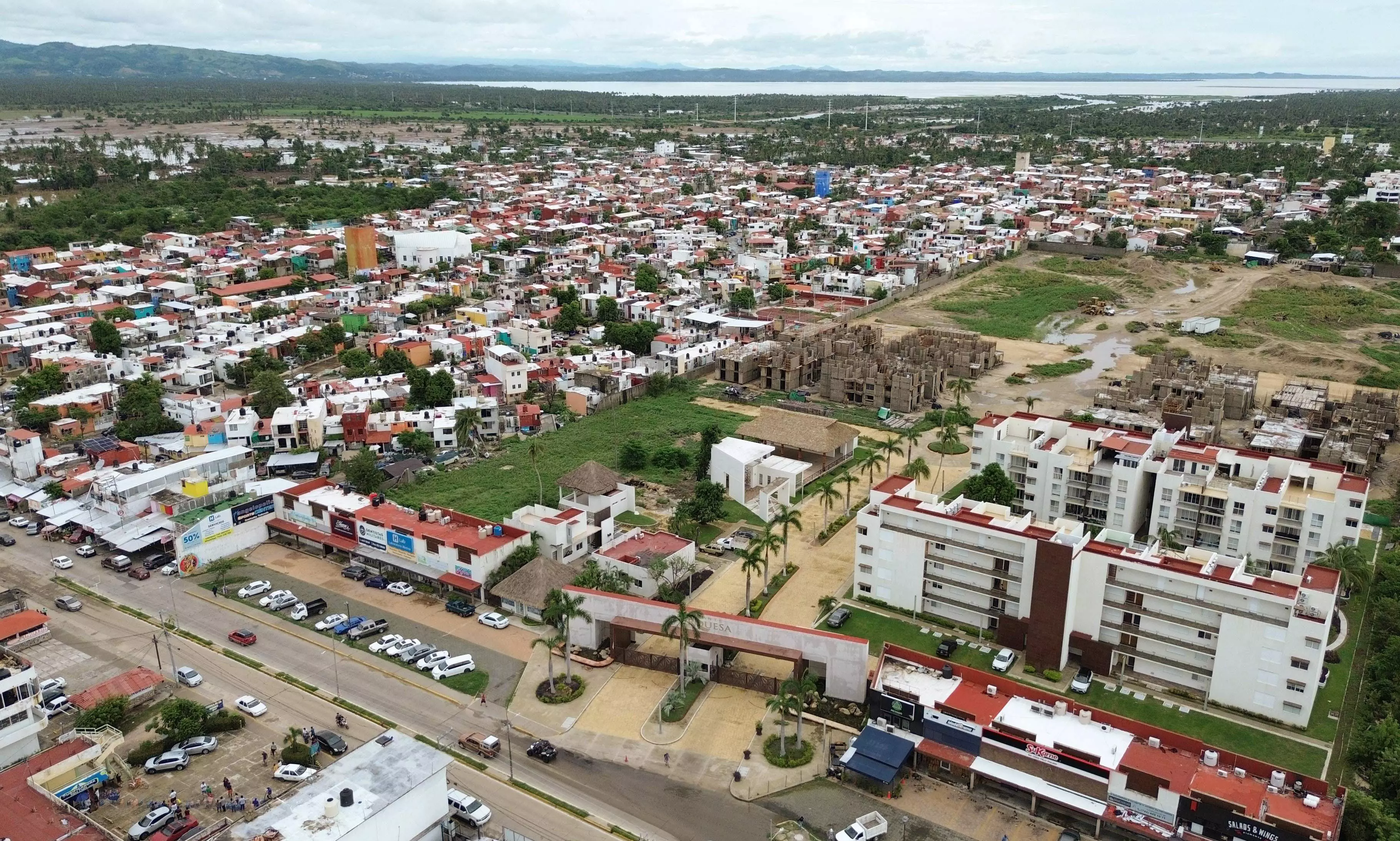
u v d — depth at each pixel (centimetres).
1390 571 15588
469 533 16350
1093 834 10794
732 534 18262
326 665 14075
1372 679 13550
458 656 14225
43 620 14612
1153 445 18038
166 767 11769
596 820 11031
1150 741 11081
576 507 18175
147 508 18012
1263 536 16188
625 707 13188
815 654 13200
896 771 11406
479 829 10738
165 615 15450
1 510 19512
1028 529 14425
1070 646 14125
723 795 11481
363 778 10156
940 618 15312
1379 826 10000
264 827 9419
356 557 17288
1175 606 13275
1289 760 11969
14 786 10594
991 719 11562
